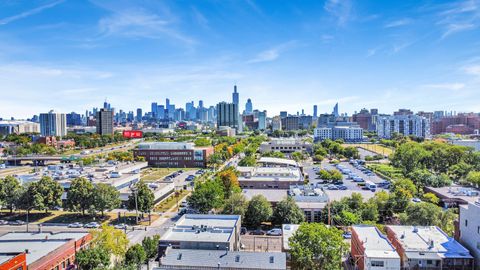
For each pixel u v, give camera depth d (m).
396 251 73.75
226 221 92.56
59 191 127.31
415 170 174.00
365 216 109.88
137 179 173.38
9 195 124.19
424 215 93.94
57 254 72.94
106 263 71.50
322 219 110.06
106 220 118.62
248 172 177.62
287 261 78.38
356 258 79.19
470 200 128.25
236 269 67.44
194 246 77.81
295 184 157.75
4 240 80.38
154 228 109.88
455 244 74.94
